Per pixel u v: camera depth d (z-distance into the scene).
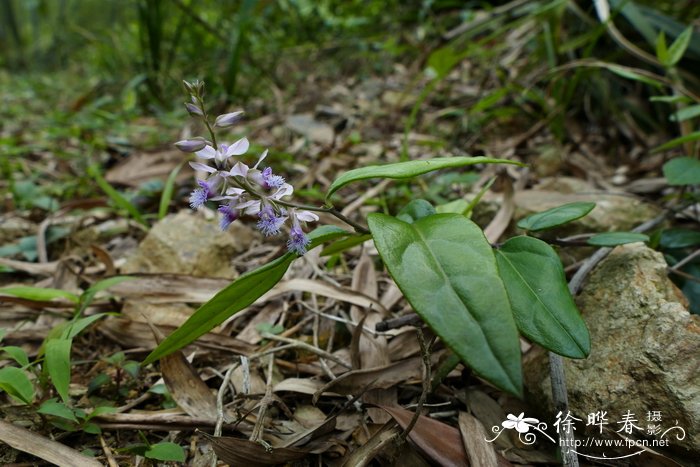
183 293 0.29
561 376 0.19
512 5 0.54
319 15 0.78
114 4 1.18
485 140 0.48
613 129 0.46
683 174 0.27
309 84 0.65
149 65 0.68
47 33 1.43
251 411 0.22
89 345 0.27
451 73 0.60
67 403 0.21
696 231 0.28
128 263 0.33
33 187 0.42
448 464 0.18
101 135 0.56
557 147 0.44
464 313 0.15
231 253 0.33
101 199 0.41
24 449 0.19
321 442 0.20
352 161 0.45
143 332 0.27
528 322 0.18
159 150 0.49
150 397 0.23
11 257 0.36
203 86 0.18
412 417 0.19
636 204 0.32
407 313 0.27
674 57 0.34
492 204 0.33
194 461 0.20
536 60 0.50
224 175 0.18
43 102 0.86
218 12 0.77
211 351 0.25
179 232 0.33
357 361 0.23
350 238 0.22
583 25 0.51
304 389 0.22
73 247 0.37
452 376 0.23
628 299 0.21
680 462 0.19
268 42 0.73
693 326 0.19
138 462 0.20
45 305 0.28
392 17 0.74
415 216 0.20
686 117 0.28
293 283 0.27
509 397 0.22
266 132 0.55
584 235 0.27
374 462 0.19
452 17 0.68
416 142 0.46
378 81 0.62
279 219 0.18
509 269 0.19
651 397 0.19
